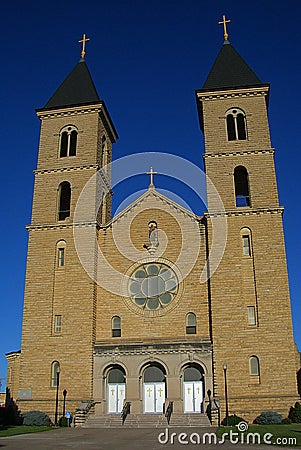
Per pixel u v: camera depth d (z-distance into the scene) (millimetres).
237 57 58938
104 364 47594
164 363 46812
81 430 40750
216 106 55406
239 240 49219
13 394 55438
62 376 47438
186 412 45750
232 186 51594
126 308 50000
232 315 46688
